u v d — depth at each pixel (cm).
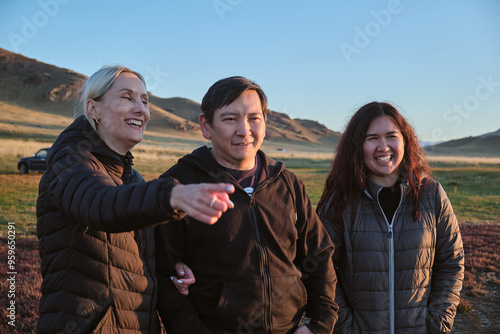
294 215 215
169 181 122
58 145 165
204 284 198
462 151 16225
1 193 1370
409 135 247
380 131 241
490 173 2422
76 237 159
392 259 238
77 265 159
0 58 16325
